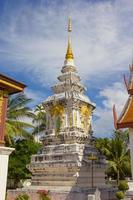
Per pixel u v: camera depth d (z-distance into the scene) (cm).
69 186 2519
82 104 3067
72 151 2677
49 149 2902
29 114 3338
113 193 2628
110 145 4162
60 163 2638
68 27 3684
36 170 2853
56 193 2442
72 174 2544
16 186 3669
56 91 3259
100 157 2966
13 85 1360
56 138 2948
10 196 2677
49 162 2739
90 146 2923
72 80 3219
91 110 3253
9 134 2866
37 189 2622
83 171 2602
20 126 3166
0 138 1289
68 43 3609
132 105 2308
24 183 3681
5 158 1235
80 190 2386
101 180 2858
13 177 3606
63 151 2756
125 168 4016
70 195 2369
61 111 3005
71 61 3475
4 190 1198
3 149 1227
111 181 3922
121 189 2205
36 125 4559
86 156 2719
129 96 2378
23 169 3653
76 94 3041
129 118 2205
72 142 2811
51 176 2709
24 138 3609
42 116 4591
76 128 2883
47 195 2461
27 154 3816
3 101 1350
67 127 2912
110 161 3966
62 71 3444
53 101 3100
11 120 3119
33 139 4053
